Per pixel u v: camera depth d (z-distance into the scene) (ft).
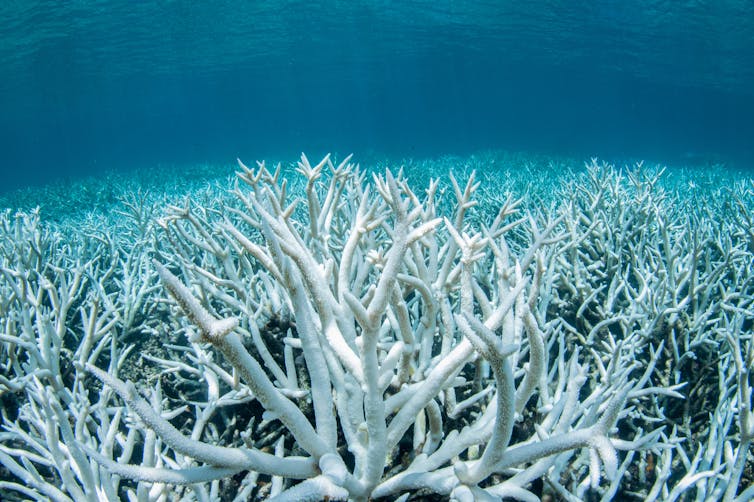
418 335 7.77
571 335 11.23
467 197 7.85
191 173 72.64
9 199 64.23
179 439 4.29
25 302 9.16
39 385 6.82
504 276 6.54
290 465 5.18
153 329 11.57
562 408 6.73
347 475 4.96
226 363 9.55
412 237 4.45
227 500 7.09
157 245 16.02
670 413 10.00
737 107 308.40
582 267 13.17
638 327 11.55
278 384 7.90
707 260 12.78
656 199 19.95
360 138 496.23
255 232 17.90
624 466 7.28
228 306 11.14
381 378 5.89
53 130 413.39
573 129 565.94
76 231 21.53
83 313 10.35
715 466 7.27
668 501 6.93
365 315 4.57
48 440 5.92
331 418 5.55
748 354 8.43
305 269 5.56
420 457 6.01
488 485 6.89
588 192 19.36
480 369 7.68
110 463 4.53
